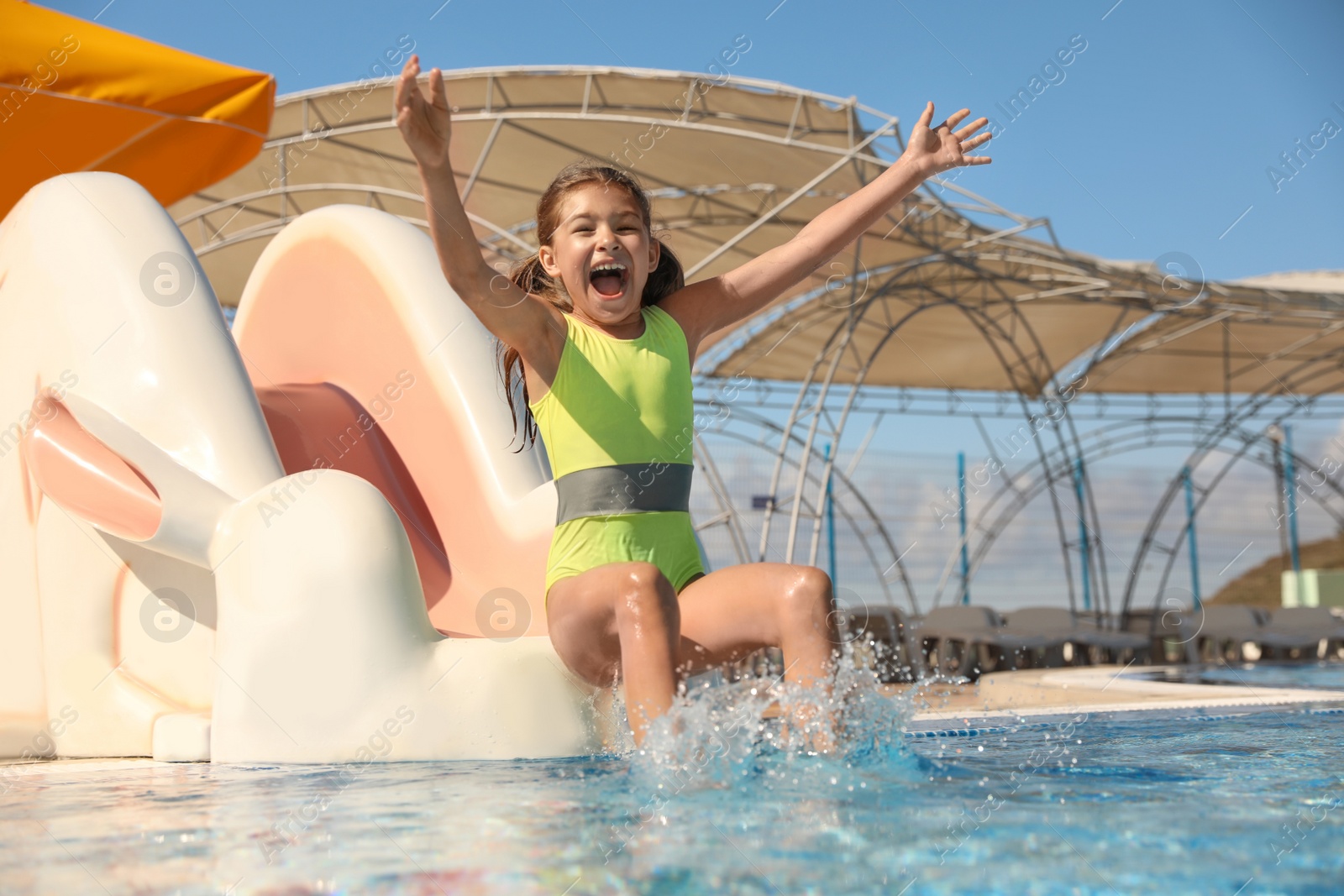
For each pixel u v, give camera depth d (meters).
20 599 4.03
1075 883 1.31
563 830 1.69
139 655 3.76
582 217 2.64
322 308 5.40
